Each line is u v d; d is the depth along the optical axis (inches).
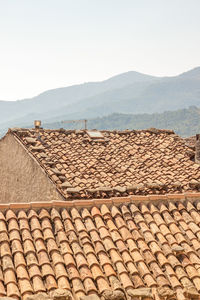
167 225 494.9
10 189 887.1
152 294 392.8
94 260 426.9
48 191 750.5
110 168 834.2
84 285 399.9
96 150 911.7
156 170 848.3
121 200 510.0
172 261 444.8
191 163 888.9
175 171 851.4
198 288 422.0
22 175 845.8
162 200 525.0
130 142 975.6
